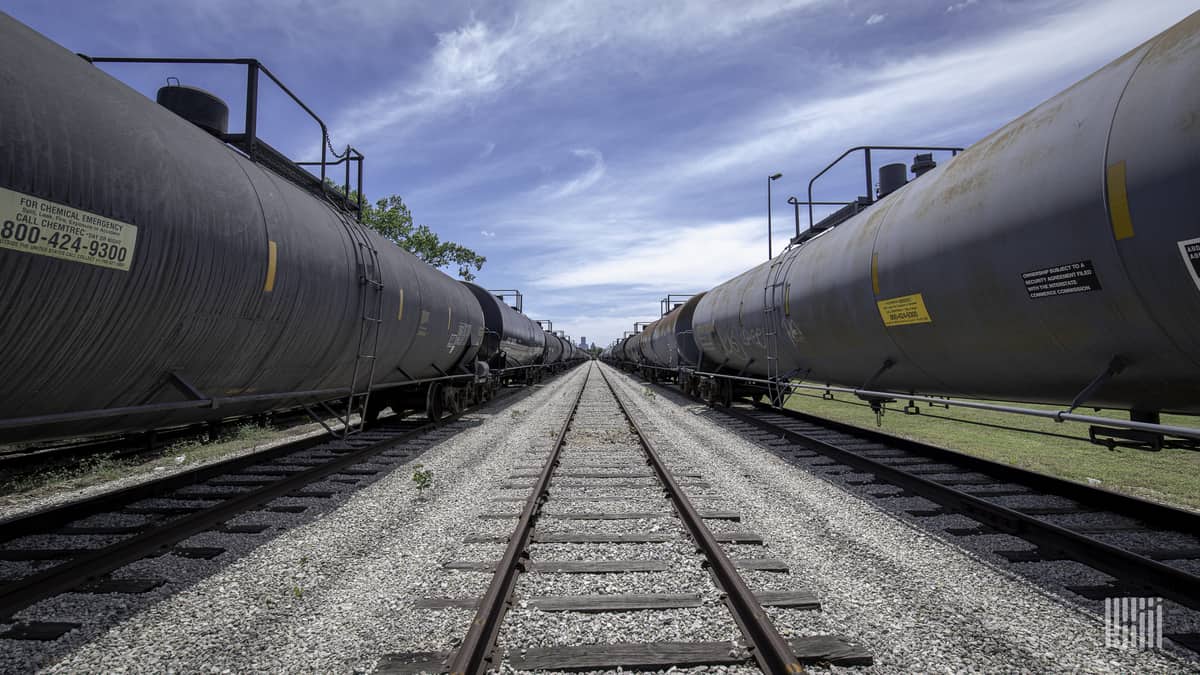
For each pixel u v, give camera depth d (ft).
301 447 29.04
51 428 12.32
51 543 15.15
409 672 8.66
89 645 9.77
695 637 9.75
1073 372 15.17
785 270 31.65
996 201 15.51
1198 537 14.97
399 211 99.45
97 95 11.69
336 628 10.30
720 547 12.85
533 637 9.71
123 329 11.92
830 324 25.50
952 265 17.17
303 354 19.07
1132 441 15.47
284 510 17.78
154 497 19.65
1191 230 10.69
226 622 10.61
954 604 11.22
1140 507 16.46
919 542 14.78
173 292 12.67
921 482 19.39
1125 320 12.68
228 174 15.17
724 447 29.22
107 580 12.35
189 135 14.51
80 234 10.49
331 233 20.52
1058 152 13.76
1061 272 13.67
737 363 45.85
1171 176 10.93
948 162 19.42
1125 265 12.09
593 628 10.02
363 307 22.18
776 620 10.36
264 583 12.35
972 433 34.99
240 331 15.38
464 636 9.80
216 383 15.90
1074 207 13.03
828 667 8.92
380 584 12.23
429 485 20.84
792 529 15.81
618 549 14.10
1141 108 11.78
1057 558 13.58
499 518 16.80
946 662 9.08
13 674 8.95
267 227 16.02
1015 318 15.56
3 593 10.81
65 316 10.62
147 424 15.20
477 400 51.47
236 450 29.35
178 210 12.71
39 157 9.86
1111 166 12.16
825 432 34.73
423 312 29.96
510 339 61.11
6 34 10.19
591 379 115.34
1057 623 10.43
